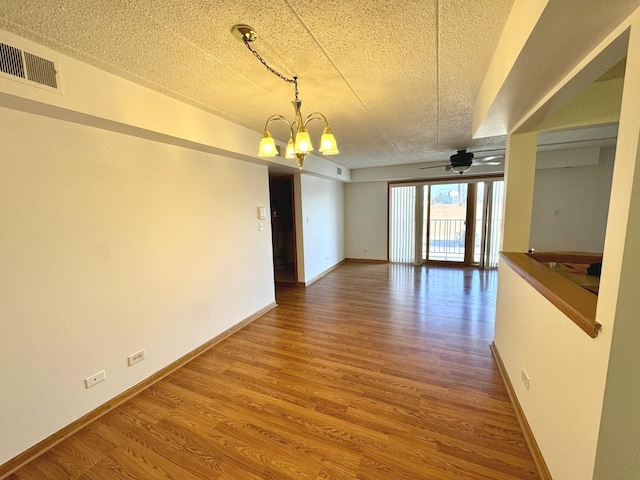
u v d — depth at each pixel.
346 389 2.17
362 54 1.61
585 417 1.08
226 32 1.38
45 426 1.67
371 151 4.50
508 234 2.42
